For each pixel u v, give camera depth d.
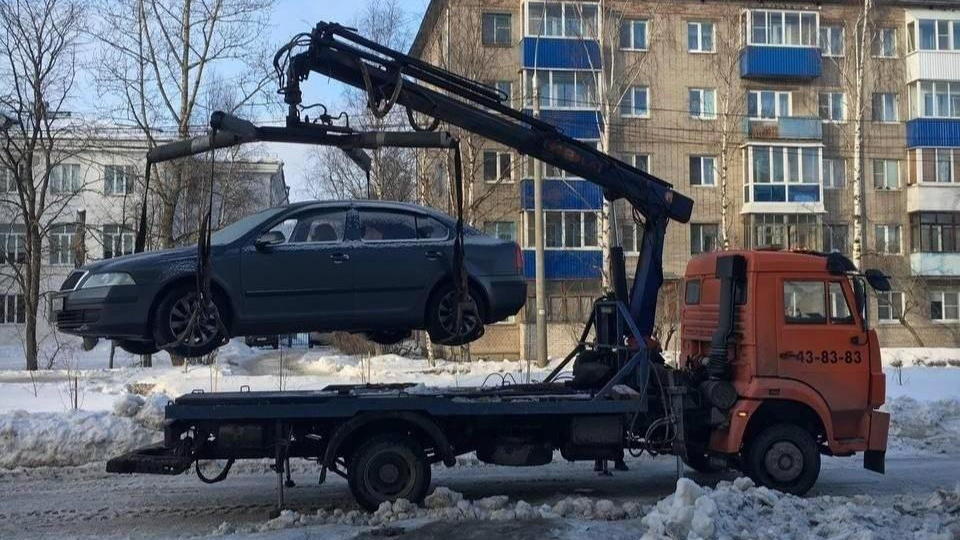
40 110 24.92
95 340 8.55
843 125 36.50
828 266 8.66
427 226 8.76
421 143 8.05
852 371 8.59
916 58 36.66
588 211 33.19
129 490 8.95
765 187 35.16
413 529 6.82
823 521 6.65
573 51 33.16
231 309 8.04
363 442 7.87
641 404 8.31
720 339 8.55
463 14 30.77
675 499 6.52
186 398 7.96
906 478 9.55
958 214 36.88
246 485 9.26
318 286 8.22
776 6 35.75
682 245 35.06
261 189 39.22
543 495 8.77
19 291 36.81
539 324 24.34
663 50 34.97
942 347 36.50
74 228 31.31
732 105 35.25
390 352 31.05
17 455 10.30
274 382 16.12
